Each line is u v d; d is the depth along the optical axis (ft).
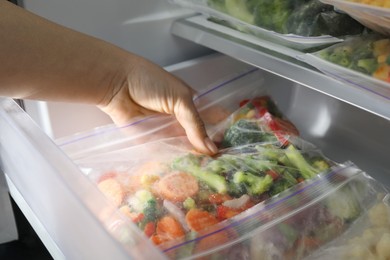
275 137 2.21
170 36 2.80
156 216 1.76
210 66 2.84
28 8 2.24
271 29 2.18
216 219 1.77
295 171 2.00
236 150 2.17
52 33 1.97
